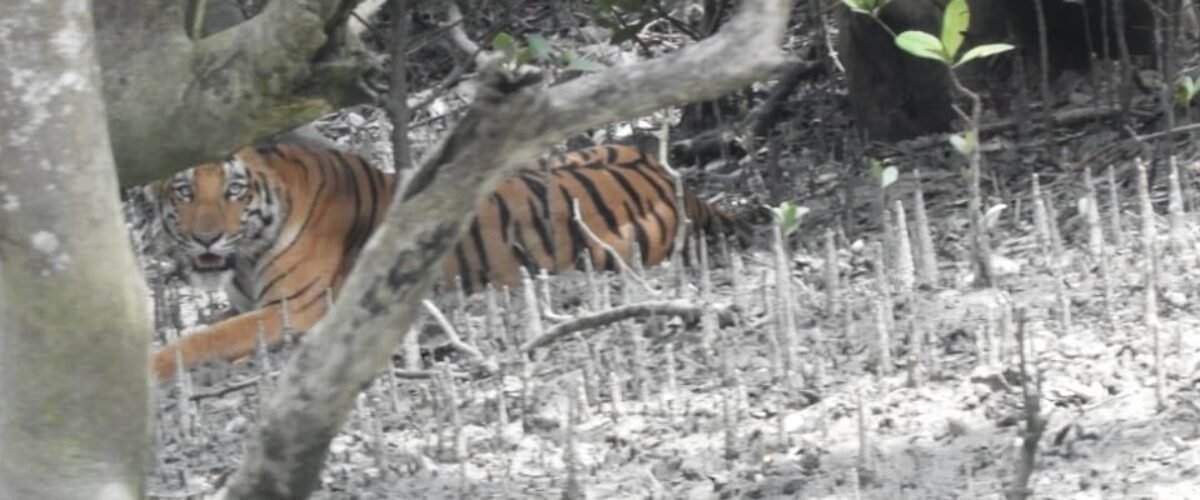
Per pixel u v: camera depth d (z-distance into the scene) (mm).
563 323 10711
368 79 10375
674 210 14195
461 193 5895
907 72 16047
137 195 14789
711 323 10812
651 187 14195
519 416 10281
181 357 12086
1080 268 11484
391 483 9359
